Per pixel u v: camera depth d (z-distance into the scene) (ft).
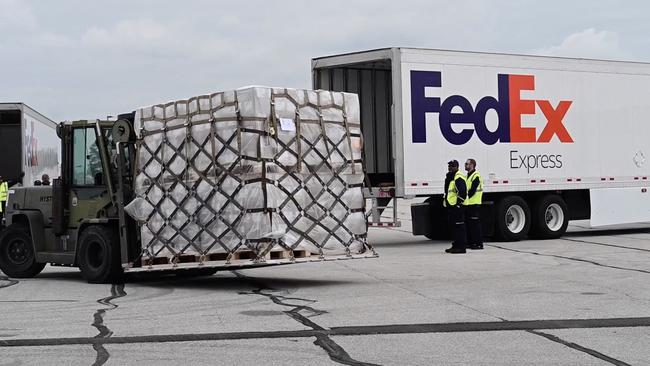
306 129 42.32
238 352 25.89
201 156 42.06
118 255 45.73
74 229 48.16
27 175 80.07
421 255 58.18
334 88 67.67
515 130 68.90
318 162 42.55
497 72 68.39
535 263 51.08
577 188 71.82
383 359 24.56
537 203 70.64
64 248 48.85
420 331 28.81
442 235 72.74
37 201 50.19
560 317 31.27
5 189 69.15
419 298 36.70
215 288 43.27
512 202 68.85
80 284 46.44
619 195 73.87
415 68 65.00
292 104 41.93
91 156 47.19
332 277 46.60
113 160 46.29
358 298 37.27
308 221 41.96
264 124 40.60
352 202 43.75
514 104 68.95
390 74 70.33
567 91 71.56
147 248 44.16
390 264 52.39
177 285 45.16
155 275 50.01
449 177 59.16
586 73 72.49
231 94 41.22
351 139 44.27
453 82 66.44
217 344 27.17
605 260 52.34
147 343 27.55
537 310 32.91
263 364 24.16
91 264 46.68
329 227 42.68
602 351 25.35
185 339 28.12
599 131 72.95
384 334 28.40
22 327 30.99
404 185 64.39
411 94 64.80
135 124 44.98
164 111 43.83
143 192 44.32
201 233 42.06
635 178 74.64
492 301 35.42
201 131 42.09
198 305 36.52
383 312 33.04
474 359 24.40
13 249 51.01
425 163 65.26
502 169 68.33
